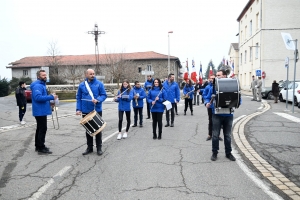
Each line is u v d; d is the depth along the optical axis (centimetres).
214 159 566
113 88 3444
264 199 383
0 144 748
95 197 397
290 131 847
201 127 971
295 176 471
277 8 3078
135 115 1021
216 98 533
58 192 417
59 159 595
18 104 1107
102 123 616
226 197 390
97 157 607
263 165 528
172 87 995
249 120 1066
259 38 3222
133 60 4856
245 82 4084
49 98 629
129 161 570
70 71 4166
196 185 435
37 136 662
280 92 1948
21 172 511
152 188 425
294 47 1230
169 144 718
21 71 5347
